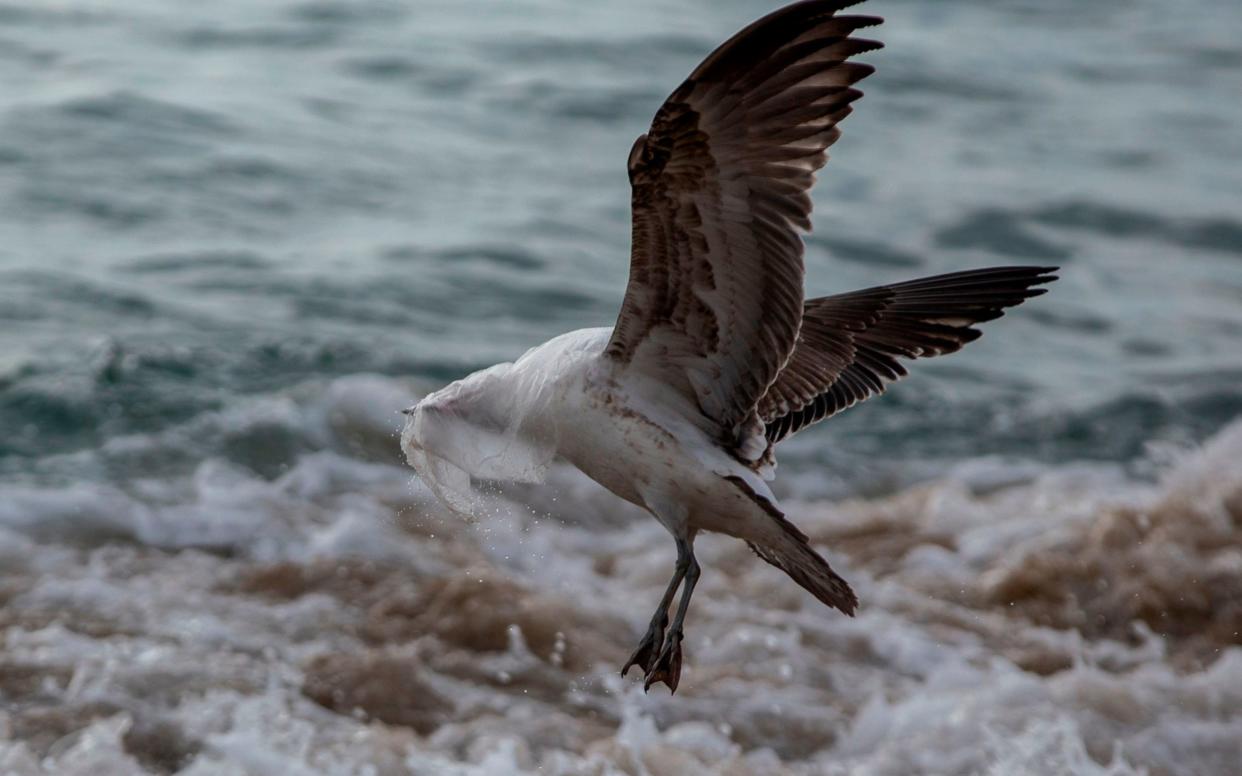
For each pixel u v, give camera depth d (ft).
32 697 33.17
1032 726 35.37
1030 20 130.82
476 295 63.05
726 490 23.12
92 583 38.75
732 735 35.01
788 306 21.63
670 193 21.07
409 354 56.03
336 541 42.34
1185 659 39.91
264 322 57.47
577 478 48.37
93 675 34.09
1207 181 89.40
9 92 80.18
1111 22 132.26
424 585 40.19
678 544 23.65
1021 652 39.83
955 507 48.32
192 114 80.48
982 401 59.00
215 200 70.38
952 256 74.59
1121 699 36.76
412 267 65.05
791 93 20.17
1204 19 135.03
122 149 74.38
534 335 59.72
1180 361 64.49
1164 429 57.26
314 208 71.26
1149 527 45.96
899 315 28.30
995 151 92.68
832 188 82.99
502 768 32.45
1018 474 53.01
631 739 34.24
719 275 21.90
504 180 78.18
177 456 47.24
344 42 98.37
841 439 55.01
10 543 40.63
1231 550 44.52
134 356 52.95
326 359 54.85
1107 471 53.52
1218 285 74.43
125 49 90.99
